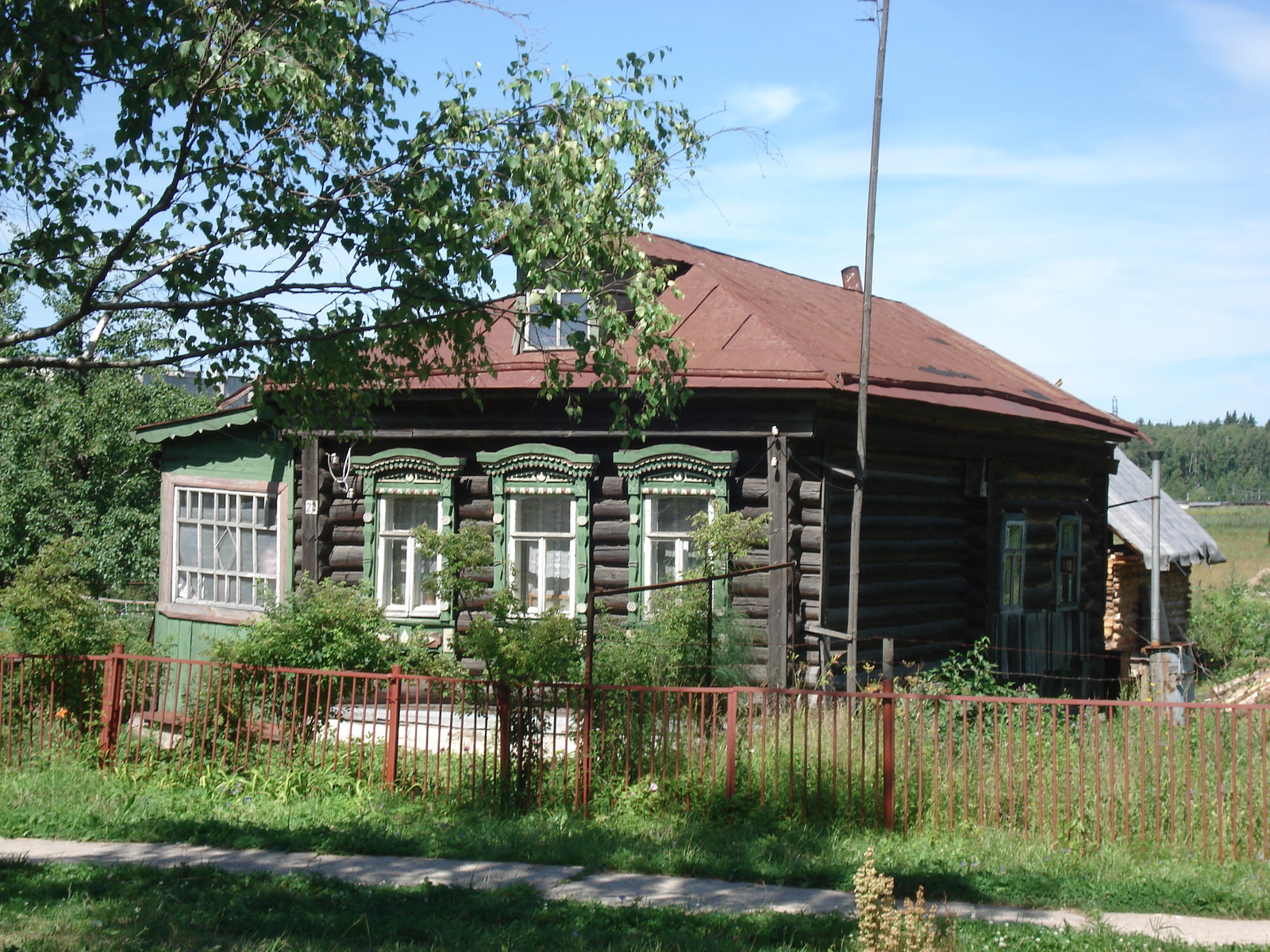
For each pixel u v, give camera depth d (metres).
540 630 10.59
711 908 7.45
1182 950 6.45
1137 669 19.00
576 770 9.82
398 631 14.84
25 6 8.22
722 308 15.20
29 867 8.20
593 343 9.69
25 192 8.91
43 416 22.44
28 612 11.91
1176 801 8.59
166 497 17.09
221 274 9.65
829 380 13.17
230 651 11.46
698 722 10.11
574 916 7.17
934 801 9.09
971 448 16.55
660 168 9.91
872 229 12.98
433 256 9.23
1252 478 149.88
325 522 15.43
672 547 14.24
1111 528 21.95
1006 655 17.00
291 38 8.72
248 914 7.12
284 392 10.55
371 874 8.24
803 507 13.73
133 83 8.34
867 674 14.08
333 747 10.82
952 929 6.53
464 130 9.28
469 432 14.68
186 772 10.77
